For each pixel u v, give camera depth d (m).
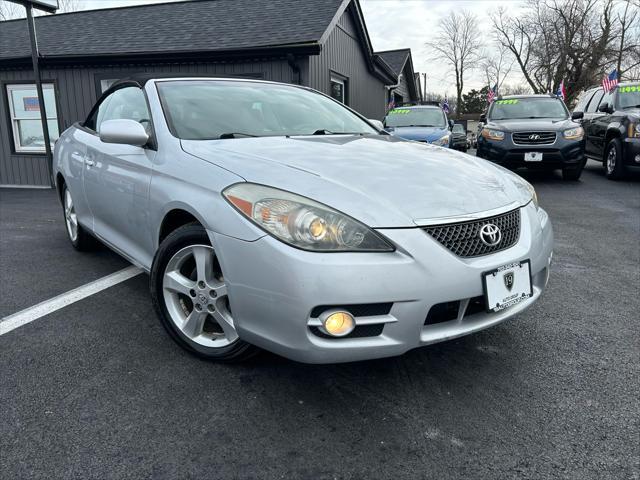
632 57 42.59
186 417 1.95
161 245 2.38
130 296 3.26
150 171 2.58
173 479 1.62
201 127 2.73
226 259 1.97
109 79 10.18
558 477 1.63
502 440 1.82
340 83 12.30
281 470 1.67
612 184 8.59
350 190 1.96
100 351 2.48
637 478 1.62
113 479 1.62
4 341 2.59
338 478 1.63
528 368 2.33
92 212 3.52
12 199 8.13
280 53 9.11
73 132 4.01
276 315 1.86
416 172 2.23
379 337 1.88
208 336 2.36
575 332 2.72
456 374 2.28
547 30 45.62
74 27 11.76
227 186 2.06
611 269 3.88
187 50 9.33
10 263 4.03
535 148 8.16
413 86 28.20
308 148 2.47
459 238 1.97
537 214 2.42
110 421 1.92
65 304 3.12
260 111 3.12
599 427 1.89
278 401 2.06
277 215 1.87
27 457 1.71
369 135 3.22
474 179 2.31
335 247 1.80
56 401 2.04
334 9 10.40
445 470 1.67
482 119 10.08
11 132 10.95
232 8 11.51
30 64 10.21
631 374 2.27
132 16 11.99
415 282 1.83
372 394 2.12
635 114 8.52
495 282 2.00
